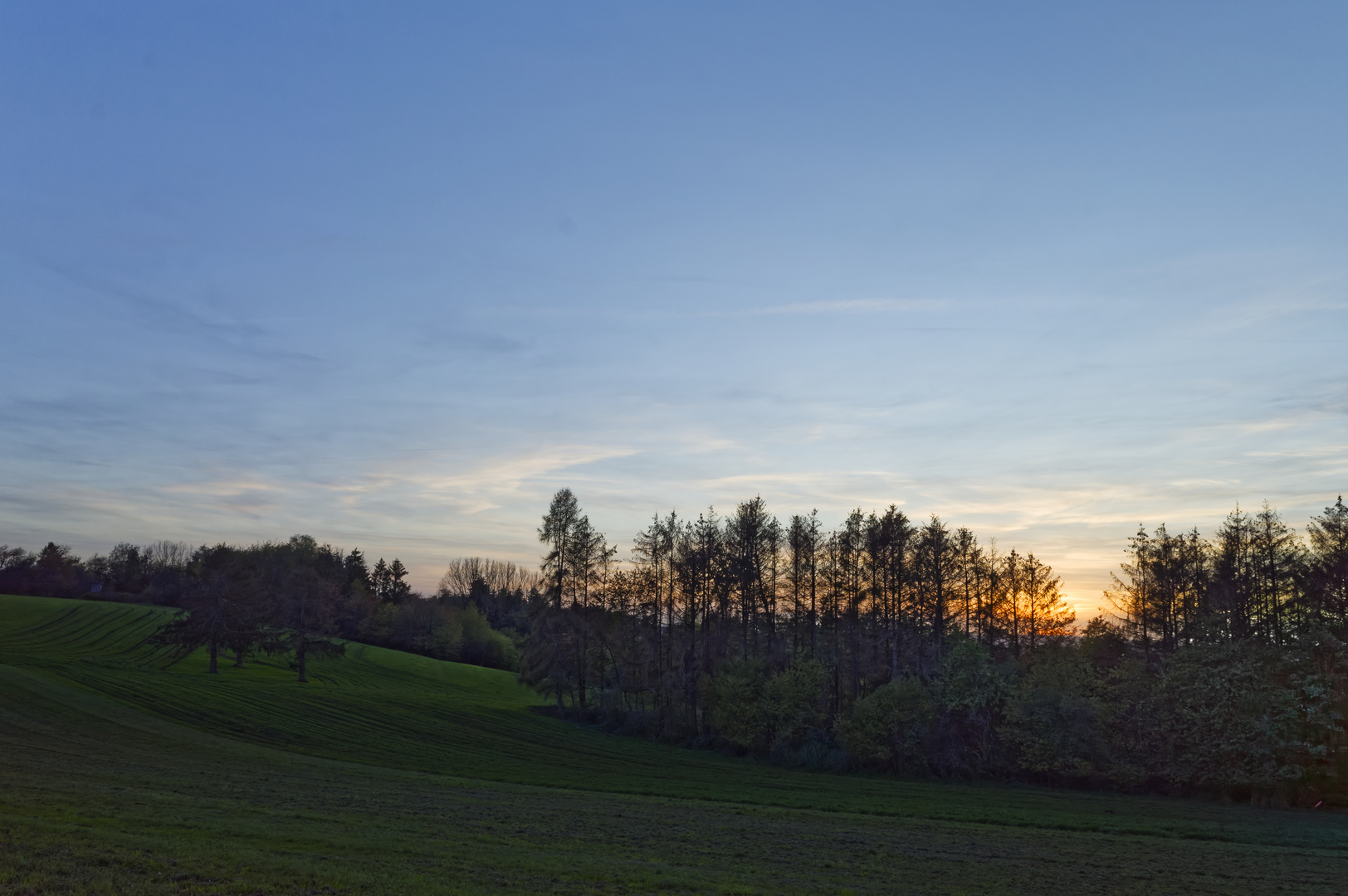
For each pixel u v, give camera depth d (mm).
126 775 31906
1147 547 65250
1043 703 52844
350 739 56531
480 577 196375
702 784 46312
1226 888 22094
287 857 17750
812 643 70312
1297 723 45938
